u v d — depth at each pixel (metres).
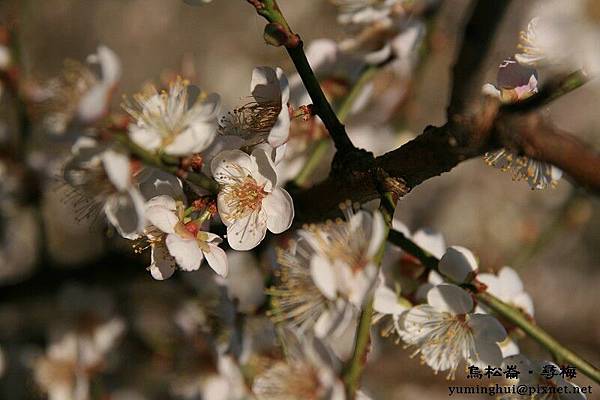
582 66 0.41
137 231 0.43
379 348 0.63
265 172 0.45
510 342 0.47
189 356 0.55
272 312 0.46
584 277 0.99
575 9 0.40
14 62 0.58
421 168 0.44
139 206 0.43
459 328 0.46
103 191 0.43
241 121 0.45
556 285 0.99
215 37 1.09
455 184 0.98
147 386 0.66
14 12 0.59
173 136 0.44
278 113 0.45
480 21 0.46
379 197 0.46
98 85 0.42
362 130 0.59
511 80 0.44
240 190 0.45
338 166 0.45
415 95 0.59
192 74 0.47
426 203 0.97
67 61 0.44
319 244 0.43
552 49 0.41
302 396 0.44
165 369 0.60
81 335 0.61
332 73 0.52
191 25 1.11
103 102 0.42
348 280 0.42
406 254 0.47
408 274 0.47
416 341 0.46
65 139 0.42
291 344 0.46
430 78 0.93
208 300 0.54
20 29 0.61
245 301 0.55
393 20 0.52
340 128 0.45
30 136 0.60
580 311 0.99
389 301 0.46
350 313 0.42
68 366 0.61
